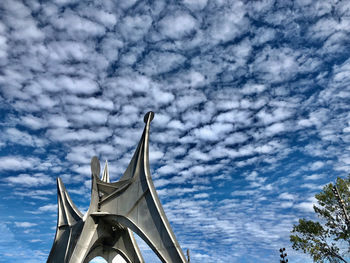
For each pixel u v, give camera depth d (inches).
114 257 1115.9
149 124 982.4
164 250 796.0
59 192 1229.7
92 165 1036.5
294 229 1045.2
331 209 970.1
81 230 977.5
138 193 918.4
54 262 1072.2
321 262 940.6
